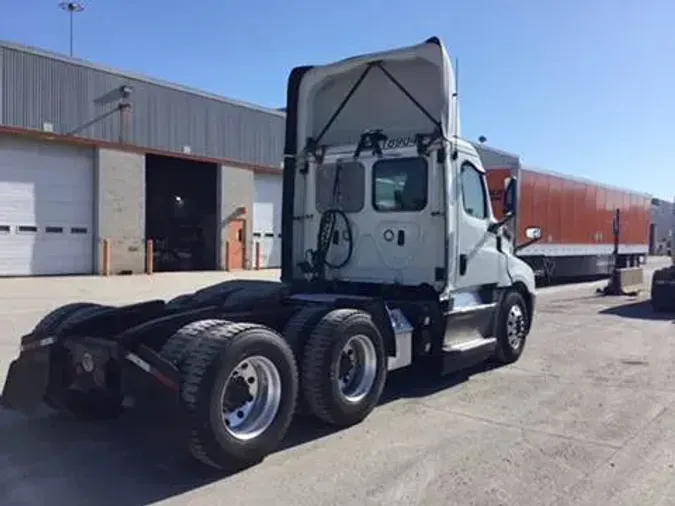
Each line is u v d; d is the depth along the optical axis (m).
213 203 27.28
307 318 5.52
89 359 5.05
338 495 4.12
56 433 5.36
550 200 21.75
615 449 5.03
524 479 4.41
